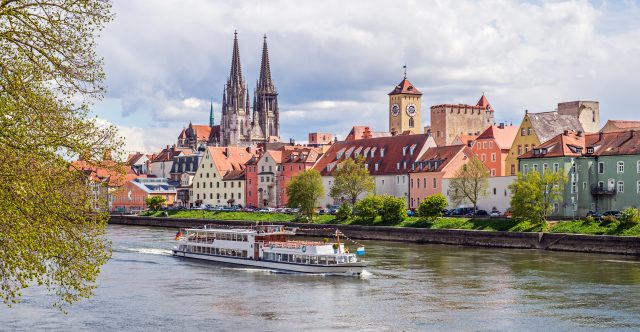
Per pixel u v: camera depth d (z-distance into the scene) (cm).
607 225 14025
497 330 7625
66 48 4556
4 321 7950
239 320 8119
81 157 4650
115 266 12612
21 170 4394
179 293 9812
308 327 7788
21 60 4450
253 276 11456
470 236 15488
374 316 8300
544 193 15112
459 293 9625
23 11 4453
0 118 4362
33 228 4362
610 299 9094
